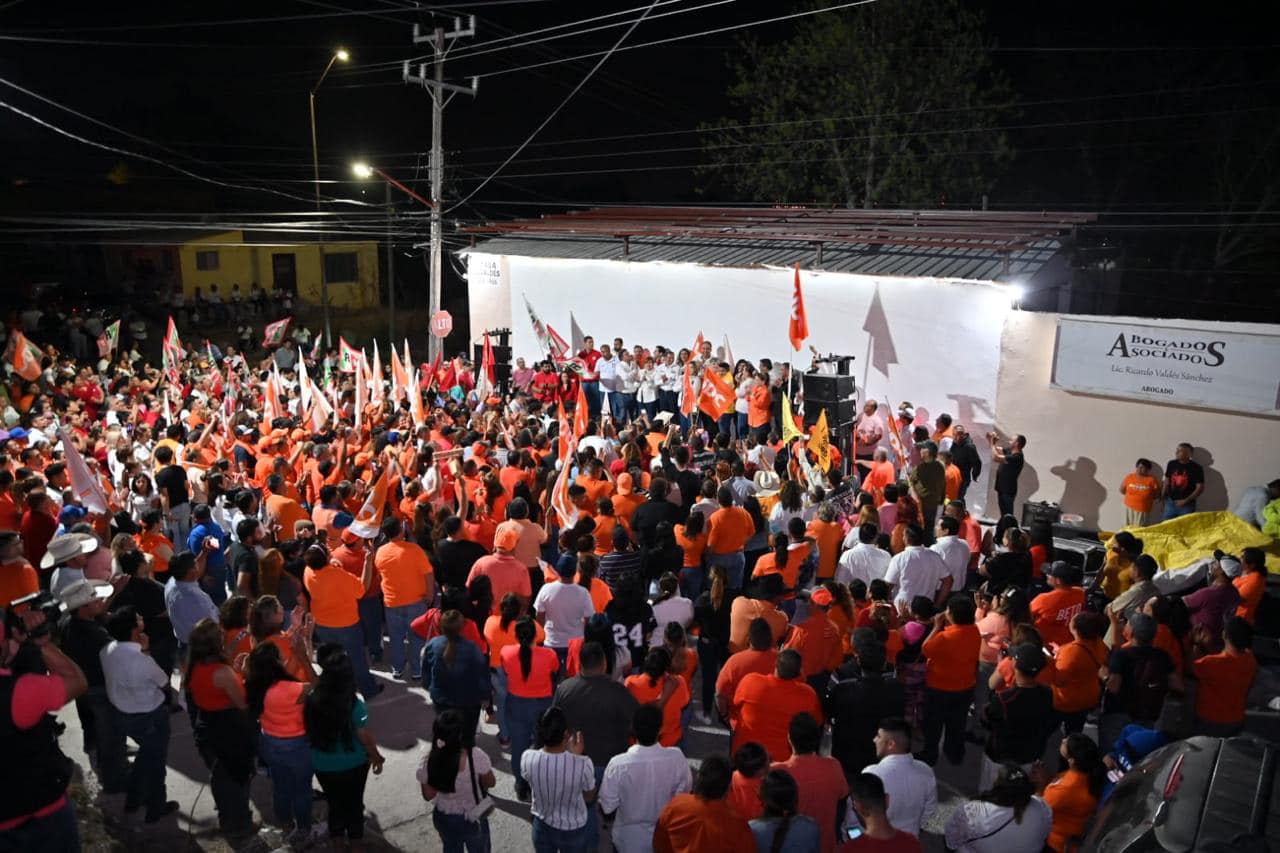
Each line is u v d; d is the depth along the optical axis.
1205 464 13.75
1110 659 7.45
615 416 20.23
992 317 15.63
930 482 12.24
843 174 31.53
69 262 37.69
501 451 12.84
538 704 7.26
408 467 12.04
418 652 9.56
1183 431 13.89
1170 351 13.74
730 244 21.50
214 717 6.79
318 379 25.00
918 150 31.66
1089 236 18.45
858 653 6.75
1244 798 4.57
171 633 8.66
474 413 16.09
